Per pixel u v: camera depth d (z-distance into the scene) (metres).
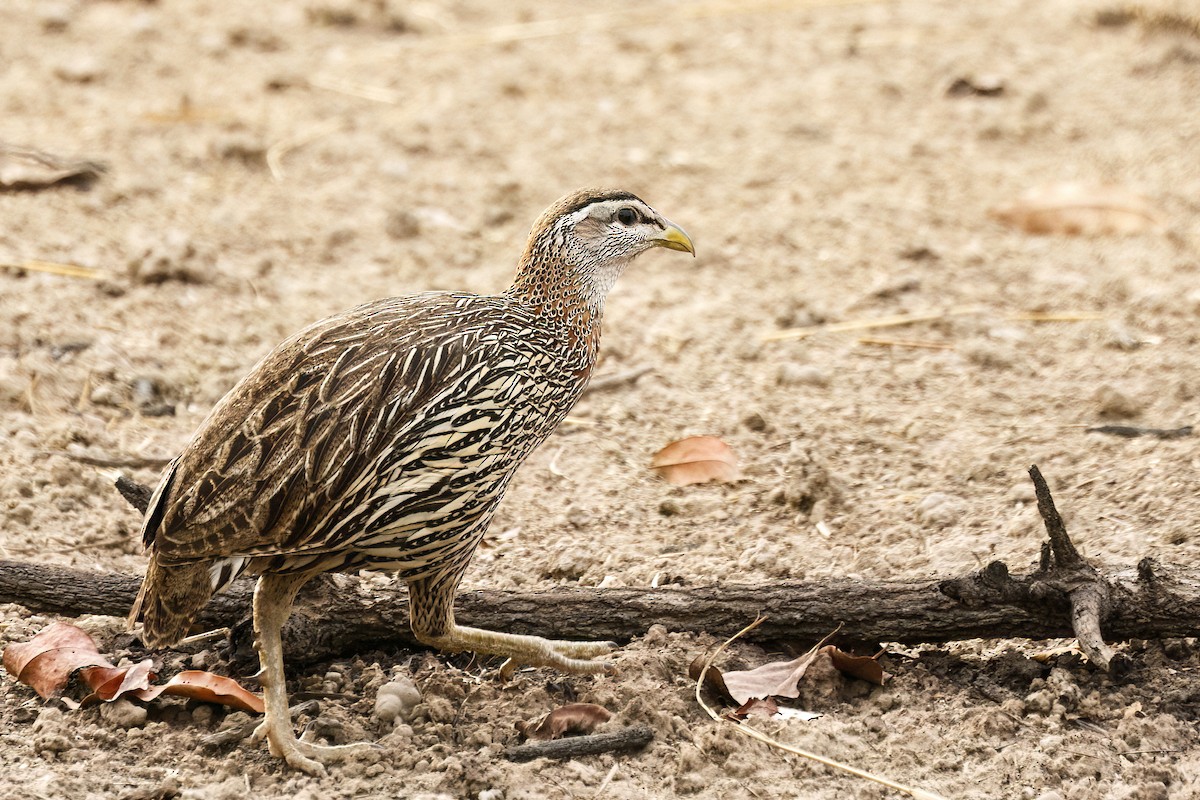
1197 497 9.31
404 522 6.95
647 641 7.79
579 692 7.57
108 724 7.14
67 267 13.06
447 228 14.78
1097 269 13.95
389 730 7.20
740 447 10.88
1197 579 7.54
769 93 18.70
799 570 8.97
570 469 10.58
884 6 22.31
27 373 11.17
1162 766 6.75
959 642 8.02
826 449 10.71
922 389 11.77
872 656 7.78
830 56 20.06
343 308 12.98
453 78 19.25
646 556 9.23
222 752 7.02
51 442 10.31
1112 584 7.52
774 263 14.27
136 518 9.48
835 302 13.41
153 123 17.14
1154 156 16.56
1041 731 7.10
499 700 7.48
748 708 7.28
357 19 21.52
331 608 7.81
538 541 9.54
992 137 17.25
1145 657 7.66
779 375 11.91
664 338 12.72
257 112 17.80
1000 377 11.91
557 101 18.53
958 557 8.87
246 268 13.59
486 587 8.74
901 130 17.45
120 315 12.41
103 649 7.85
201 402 11.34
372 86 18.94
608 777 6.75
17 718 7.20
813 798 6.65
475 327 7.41
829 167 16.41
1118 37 20.64
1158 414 10.99
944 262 14.16
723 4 22.39
